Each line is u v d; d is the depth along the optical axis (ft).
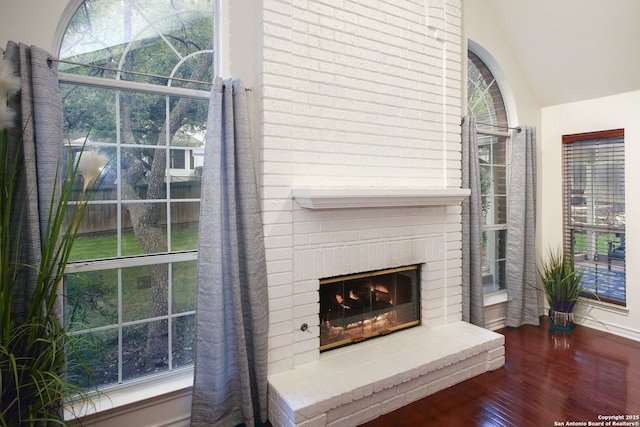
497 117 12.50
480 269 10.53
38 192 5.35
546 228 13.01
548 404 7.54
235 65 7.12
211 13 7.41
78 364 5.72
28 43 5.58
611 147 11.33
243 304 7.02
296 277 7.53
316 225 7.75
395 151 8.87
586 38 10.41
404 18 8.96
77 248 6.22
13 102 5.24
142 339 6.87
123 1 6.59
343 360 7.91
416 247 9.37
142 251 6.82
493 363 9.05
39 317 4.80
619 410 7.28
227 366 6.82
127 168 6.67
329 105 7.84
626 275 11.07
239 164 6.81
